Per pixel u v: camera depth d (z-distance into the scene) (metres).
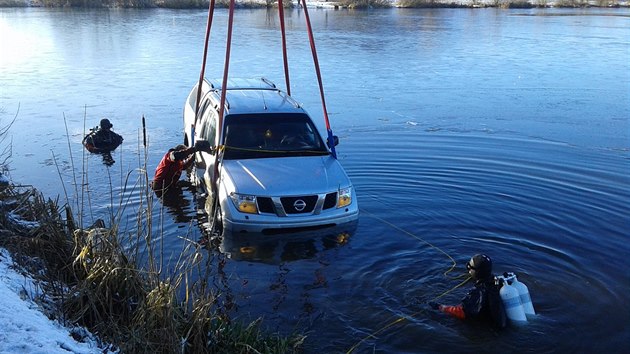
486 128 13.62
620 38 33.84
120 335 4.32
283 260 6.92
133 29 37.16
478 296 5.54
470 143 12.29
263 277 6.47
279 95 9.99
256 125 8.86
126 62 23.64
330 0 70.94
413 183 9.73
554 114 15.12
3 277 4.57
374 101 16.53
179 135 12.92
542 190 9.41
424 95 17.53
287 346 4.97
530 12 58.25
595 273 6.55
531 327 5.41
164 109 15.42
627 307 5.80
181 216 8.34
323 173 8.03
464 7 64.44
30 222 5.66
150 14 49.88
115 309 4.71
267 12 55.09
